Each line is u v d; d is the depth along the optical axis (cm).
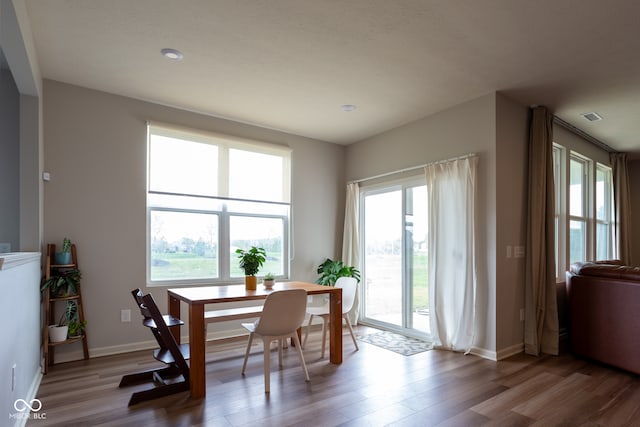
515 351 375
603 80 342
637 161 671
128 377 287
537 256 384
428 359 355
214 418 232
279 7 238
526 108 407
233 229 455
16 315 211
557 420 233
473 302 369
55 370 318
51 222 341
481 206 375
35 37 273
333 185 552
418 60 307
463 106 397
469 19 250
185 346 309
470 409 247
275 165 492
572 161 533
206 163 435
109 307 367
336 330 344
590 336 349
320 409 246
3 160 326
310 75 337
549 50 290
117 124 379
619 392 278
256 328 282
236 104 406
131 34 271
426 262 438
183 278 417
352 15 246
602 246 608
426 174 421
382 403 256
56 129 347
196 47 289
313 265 524
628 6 233
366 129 491
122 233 377
